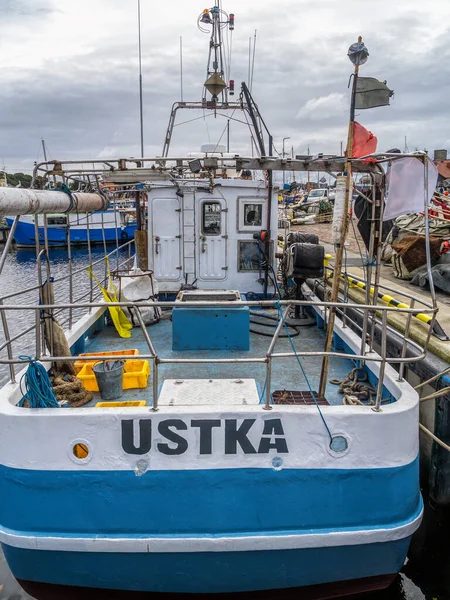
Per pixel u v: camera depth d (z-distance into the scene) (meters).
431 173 4.58
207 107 8.66
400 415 3.64
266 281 7.63
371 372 5.05
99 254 33.72
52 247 35.84
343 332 5.86
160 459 3.59
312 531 3.66
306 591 3.93
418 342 6.04
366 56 4.21
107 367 4.99
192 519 3.66
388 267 11.95
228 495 3.63
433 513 5.62
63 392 4.61
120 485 3.61
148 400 4.71
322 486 3.65
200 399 3.97
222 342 5.93
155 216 7.74
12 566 3.85
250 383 4.32
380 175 4.81
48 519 3.66
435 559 5.10
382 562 3.83
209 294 6.19
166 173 6.05
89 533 3.66
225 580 3.76
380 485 3.68
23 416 3.57
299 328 6.94
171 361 3.64
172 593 3.91
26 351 12.23
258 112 8.24
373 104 4.34
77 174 5.60
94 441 3.58
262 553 3.66
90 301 6.88
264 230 7.69
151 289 7.17
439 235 10.95
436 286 8.87
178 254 7.82
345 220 4.36
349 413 3.60
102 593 3.94
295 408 3.63
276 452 3.61
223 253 7.79
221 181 7.52
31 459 3.61
